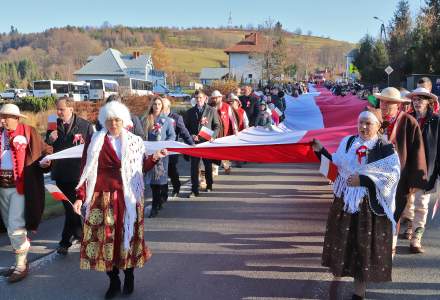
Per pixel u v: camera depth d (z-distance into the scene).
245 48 89.44
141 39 185.00
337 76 115.56
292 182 11.05
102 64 91.06
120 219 4.79
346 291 5.20
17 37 168.75
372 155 4.64
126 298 5.05
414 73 40.59
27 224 5.60
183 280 5.51
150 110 8.45
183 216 8.20
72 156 5.96
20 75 120.81
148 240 6.93
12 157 5.54
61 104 6.43
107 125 4.84
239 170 12.87
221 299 5.02
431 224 7.59
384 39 53.78
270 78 67.94
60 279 5.60
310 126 12.47
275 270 5.79
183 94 58.62
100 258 4.73
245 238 6.99
